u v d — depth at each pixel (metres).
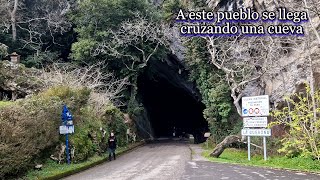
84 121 17.16
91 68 24.72
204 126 47.12
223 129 23.72
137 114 31.39
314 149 14.80
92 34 27.91
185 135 48.94
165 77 39.84
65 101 15.52
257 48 22.06
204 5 26.34
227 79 21.06
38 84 19.20
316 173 12.28
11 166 9.78
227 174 11.79
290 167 13.80
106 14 27.77
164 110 51.22
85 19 27.86
